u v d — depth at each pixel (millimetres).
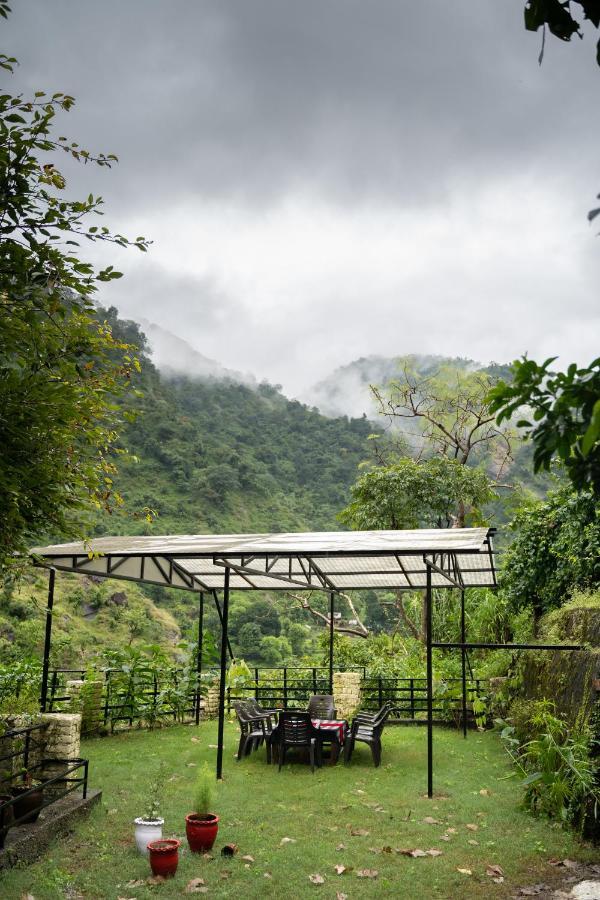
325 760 11305
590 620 10227
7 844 6074
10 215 4965
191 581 15336
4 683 11539
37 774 8656
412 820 7969
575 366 2615
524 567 14633
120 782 9328
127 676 13586
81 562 11352
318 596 42719
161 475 74000
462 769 10656
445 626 21000
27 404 5000
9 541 5648
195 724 14359
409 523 23703
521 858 6703
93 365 5930
